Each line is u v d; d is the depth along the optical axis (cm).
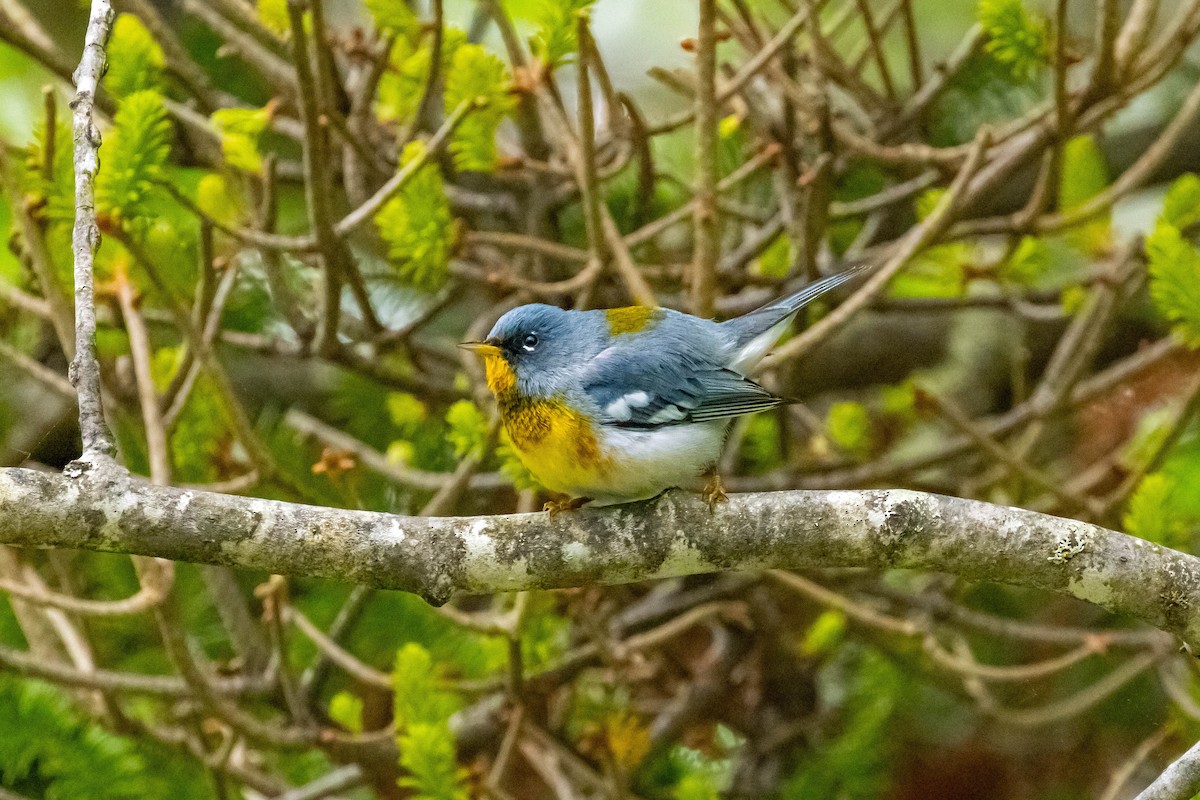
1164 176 1461
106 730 1025
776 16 1434
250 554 660
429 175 967
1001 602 1305
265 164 979
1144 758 1070
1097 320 1120
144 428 1099
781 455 1191
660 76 1090
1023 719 1076
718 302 1128
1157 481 905
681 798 921
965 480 1191
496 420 948
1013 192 1438
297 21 878
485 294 1266
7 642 1156
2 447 1295
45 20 1379
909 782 1214
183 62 1094
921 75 1157
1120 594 711
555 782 1075
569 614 1107
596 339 843
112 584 1168
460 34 1028
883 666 1238
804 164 1191
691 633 1359
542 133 1143
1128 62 991
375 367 1095
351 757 1020
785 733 1202
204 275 938
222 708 952
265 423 1233
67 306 921
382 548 677
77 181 660
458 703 1105
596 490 823
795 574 1167
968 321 1518
